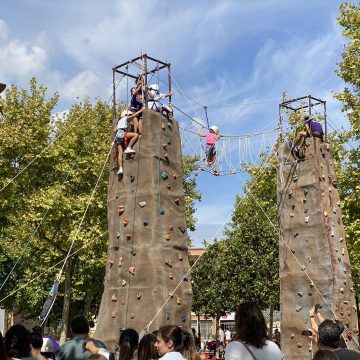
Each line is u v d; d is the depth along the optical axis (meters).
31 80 25.86
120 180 11.61
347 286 13.91
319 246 13.95
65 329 25.72
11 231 28.00
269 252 34.44
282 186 15.08
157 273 10.59
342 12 22.62
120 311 10.73
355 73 22.02
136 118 11.68
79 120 26.20
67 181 25.31
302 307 13.80
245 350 5.25
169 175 11.47
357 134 22.05
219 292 36.12
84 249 24.89
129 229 11.10
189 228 30.98
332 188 14.76
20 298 32.75
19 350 5.96
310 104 15.27
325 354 4.59
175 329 6.05
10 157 24.84
